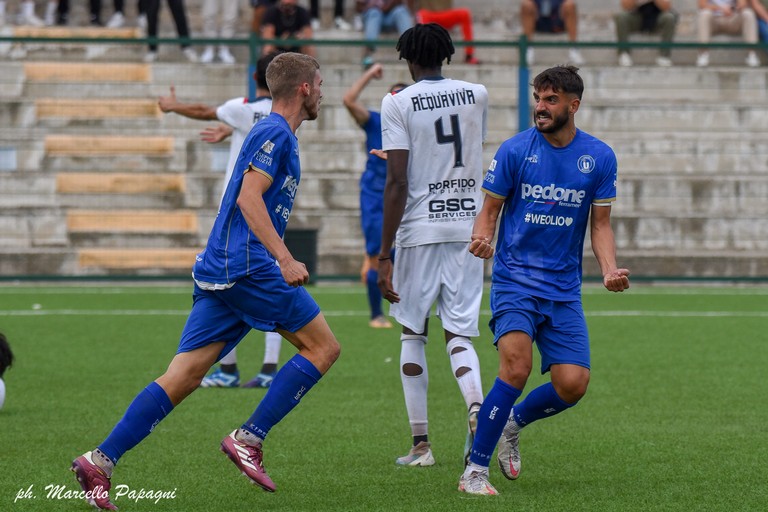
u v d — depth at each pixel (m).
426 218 22.12
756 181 64.69
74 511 18.03
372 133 39.44
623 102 69.69
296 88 18.73
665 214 63.62
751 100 71.00
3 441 23.55
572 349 19.16
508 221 19.58
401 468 21.39
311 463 21.77
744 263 61.00
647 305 51.12
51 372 32.94
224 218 18.45
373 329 42.22
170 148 65.38
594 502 18.66
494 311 19.50
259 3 69.12
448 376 32.75
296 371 18.45
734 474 20.80
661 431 24.95
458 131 22.14
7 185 62.56
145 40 57.59
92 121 65.75
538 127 19.08
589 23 78.94
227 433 24.55
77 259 59.44
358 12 74.19
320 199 62.69
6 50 69.81
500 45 59.47
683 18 79.06
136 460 21.86
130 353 36.62
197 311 18.70
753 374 32.97
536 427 25.42
